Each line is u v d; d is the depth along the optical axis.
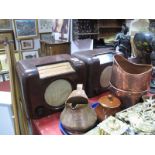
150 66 0.82
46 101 0.75
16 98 0.79
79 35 2.50
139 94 0.76
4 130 0.87
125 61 0.86
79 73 0.81
